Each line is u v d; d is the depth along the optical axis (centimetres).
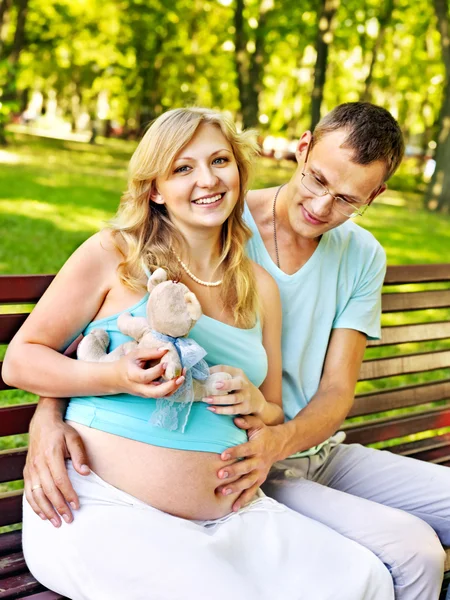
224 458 221
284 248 278
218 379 221
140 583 198
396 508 268
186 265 240
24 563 233
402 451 354
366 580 217
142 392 204
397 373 355
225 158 236
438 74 2836
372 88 3097
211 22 2745
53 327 225
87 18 2591
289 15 2194
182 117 230
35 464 217
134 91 3406
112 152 2742
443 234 1461
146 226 238
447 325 379
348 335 285
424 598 232
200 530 216
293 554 217
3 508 248
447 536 267
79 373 215
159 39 2858
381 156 256
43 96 4822
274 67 3183
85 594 203
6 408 249
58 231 1026
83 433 221
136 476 216
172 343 208
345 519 242
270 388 257
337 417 268
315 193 261
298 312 274
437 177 1961
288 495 256
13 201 1232
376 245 293
